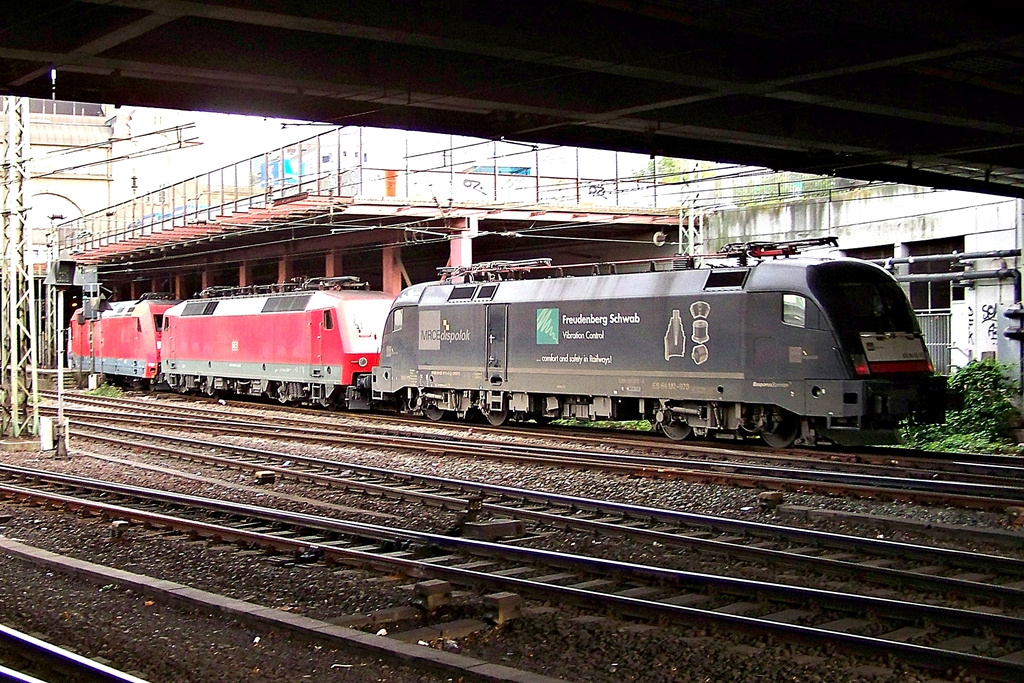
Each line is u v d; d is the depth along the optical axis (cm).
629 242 3825
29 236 2292
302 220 3506
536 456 1934
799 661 765
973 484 1478
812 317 1984
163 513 1459
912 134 1786
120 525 1317
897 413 1961
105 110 7438
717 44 1300
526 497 1490
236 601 935
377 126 1506
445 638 850
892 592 955
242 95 1410
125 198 6938
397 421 2822
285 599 985
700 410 2189
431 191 3719
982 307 2669
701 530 1267
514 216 3384
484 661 767
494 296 2645
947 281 2805
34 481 1808
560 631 859
